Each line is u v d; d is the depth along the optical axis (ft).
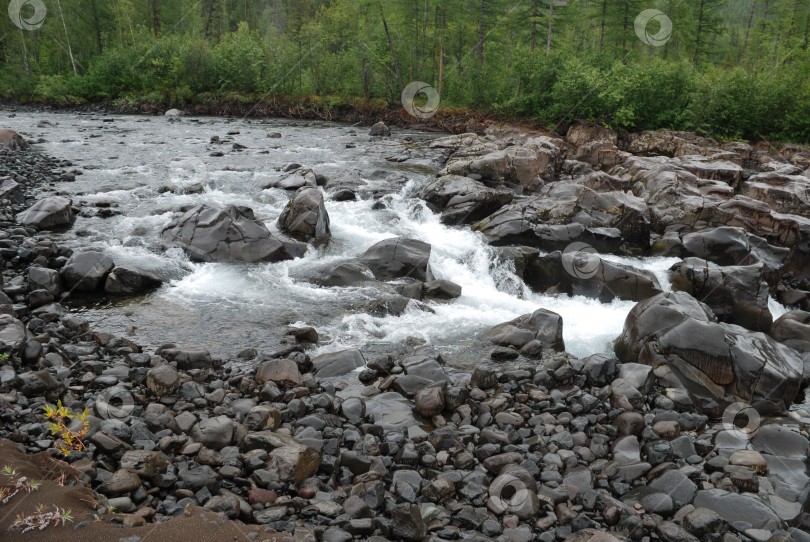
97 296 31.89
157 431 19.38
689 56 167.63
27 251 33.78
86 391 21.54
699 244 43.78
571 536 15.99
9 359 21.47
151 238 39.52
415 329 31.09
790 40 156.15
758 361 25.02
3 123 99.86
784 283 43.55
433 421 22.26
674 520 17.08
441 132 117.19
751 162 90.94
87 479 15.51
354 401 22.56
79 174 57.36
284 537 14.26
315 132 106.32
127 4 173.37
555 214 47.24
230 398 22.44
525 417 23.00
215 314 30.86
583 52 135.64
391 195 54.34
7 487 14.05
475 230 47.01
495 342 29.81
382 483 17.22
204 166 64.49
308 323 30.58
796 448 21.25
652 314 28.32
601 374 25.89
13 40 167.32
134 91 154.51
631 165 67.15
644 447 20.95
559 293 38.32
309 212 41.88
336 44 154.51
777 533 16.51
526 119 123.13
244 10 245.86
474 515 16.60
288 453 17.71
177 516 14.35
